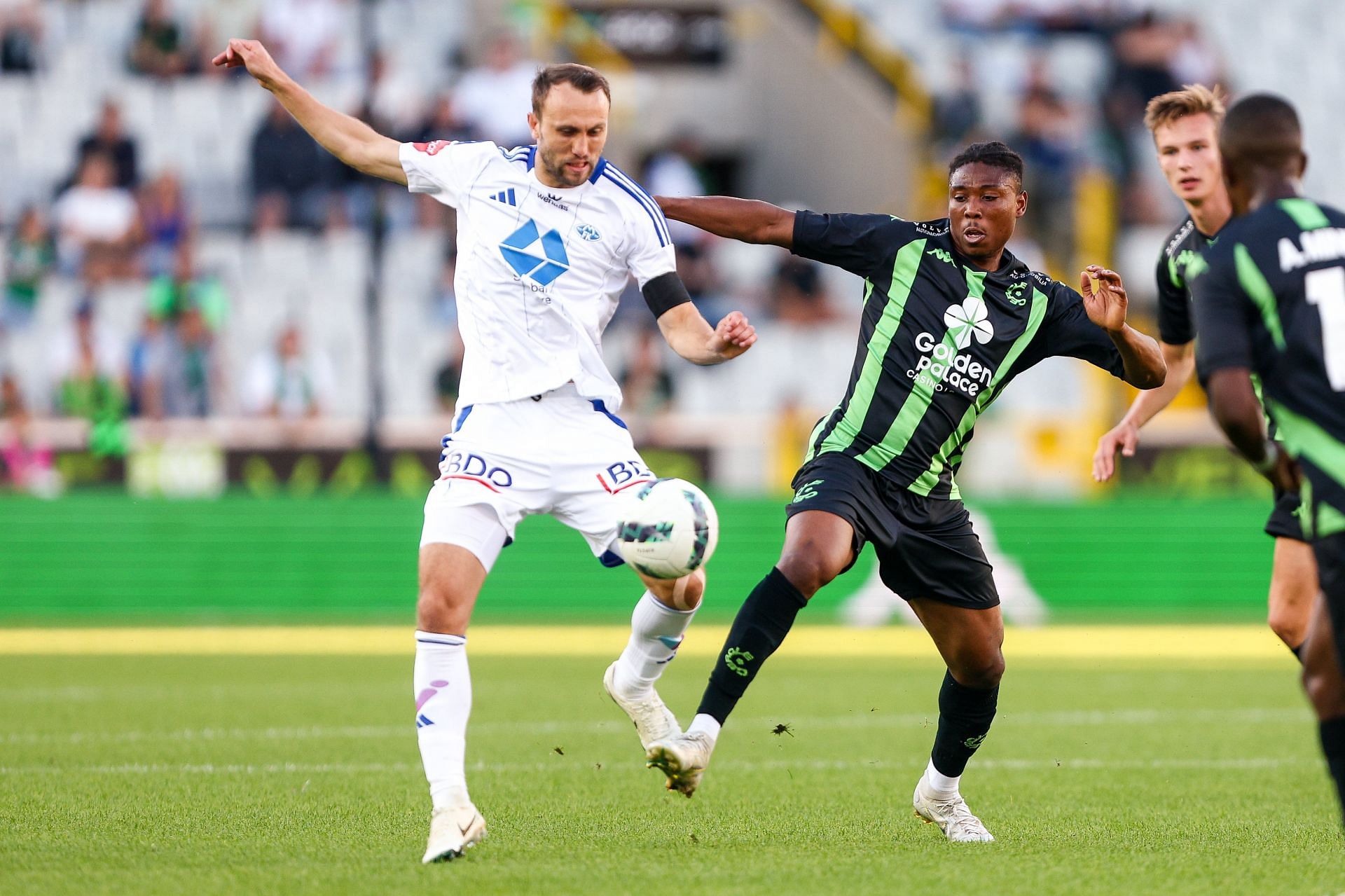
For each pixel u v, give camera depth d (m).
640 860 18.45
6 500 64.50
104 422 65.31
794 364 74.56
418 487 66.81
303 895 16.06
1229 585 69.06
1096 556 68.44
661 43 88.88
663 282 19.75
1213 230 21.73
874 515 19.92
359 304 72.75
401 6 83.19
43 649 52.41
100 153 73.38
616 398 19.92
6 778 25.70
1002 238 20.42
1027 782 26.23
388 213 74.75
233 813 22.19
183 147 77.00
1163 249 23.00
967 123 82.88
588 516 19.44
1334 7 90.69
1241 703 38.84
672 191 80.38
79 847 19.23
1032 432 71.19
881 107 84.06
